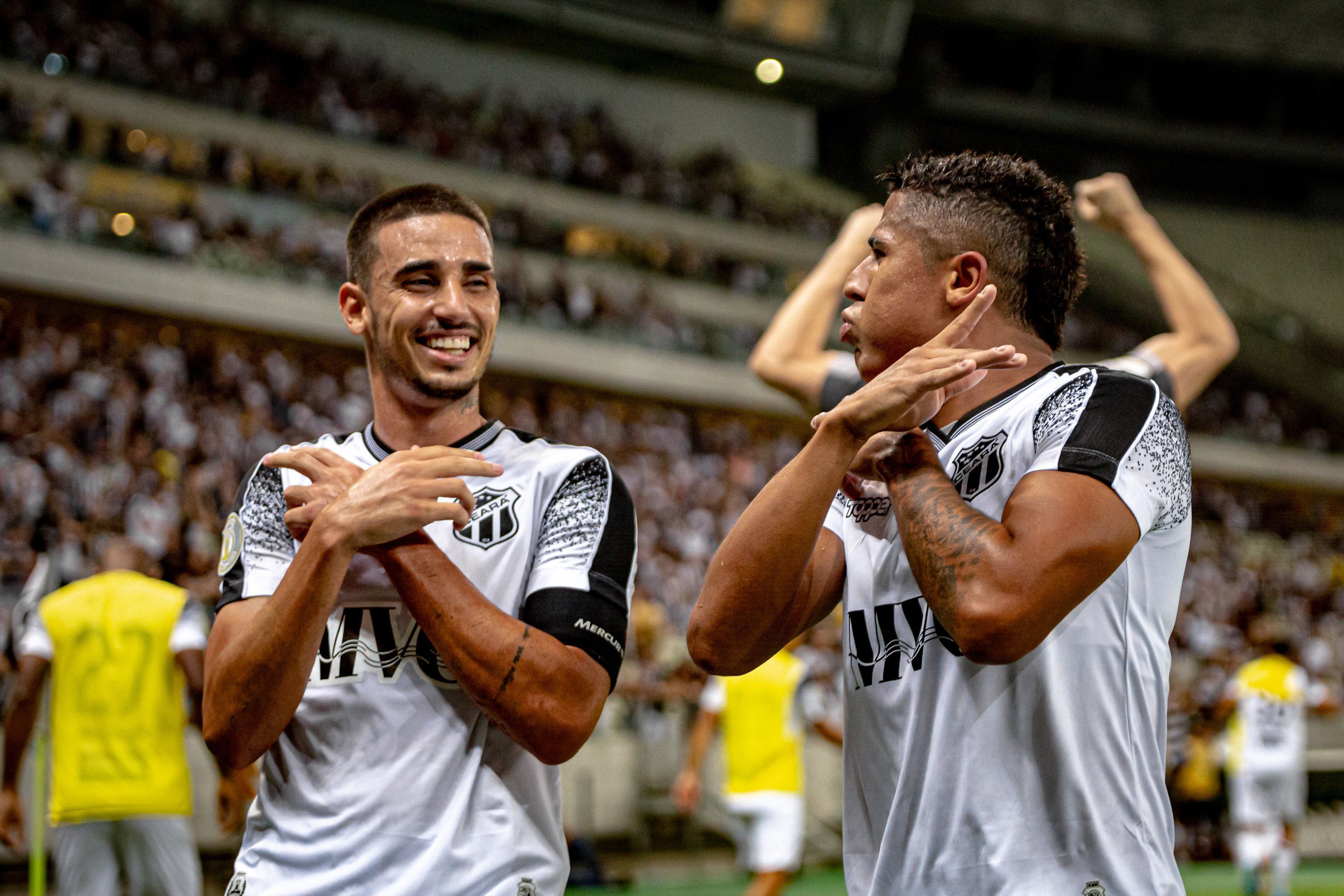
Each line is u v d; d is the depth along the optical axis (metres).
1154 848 2.70
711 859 16.34
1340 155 58.34
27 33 33.84
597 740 16.31
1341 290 58.41
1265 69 57.31
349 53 43.56
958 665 2.77
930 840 2.74
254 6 42.81
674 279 42.47
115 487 20.80
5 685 11.04
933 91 53.50
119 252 30.16
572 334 36.97
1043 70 56.00
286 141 37.81
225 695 3.03
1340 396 54.72
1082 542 2.54
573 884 14.44
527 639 3.01
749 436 40.47
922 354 2.75
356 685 3.15
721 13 48.84
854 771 3.01
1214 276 56.47
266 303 32.19
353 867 3.03
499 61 47.91
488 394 36.31
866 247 4.19
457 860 3.04
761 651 3.02
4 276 28.47
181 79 36.59
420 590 3.01
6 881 11.51
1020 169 2.99
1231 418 48.47
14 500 19.67
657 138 50.81
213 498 21.06
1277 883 13.60
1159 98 58.69
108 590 7.53
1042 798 2.66
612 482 3.46
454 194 3.53
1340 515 49.53
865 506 3.10
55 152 31.98
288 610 2.96
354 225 3.54
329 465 3.21
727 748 10.37
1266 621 21.75
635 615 20.41
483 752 3.18
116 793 7.21
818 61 50.78
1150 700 2.80
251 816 3.29
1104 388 2.78
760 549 2.84
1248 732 13.80
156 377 26.44
